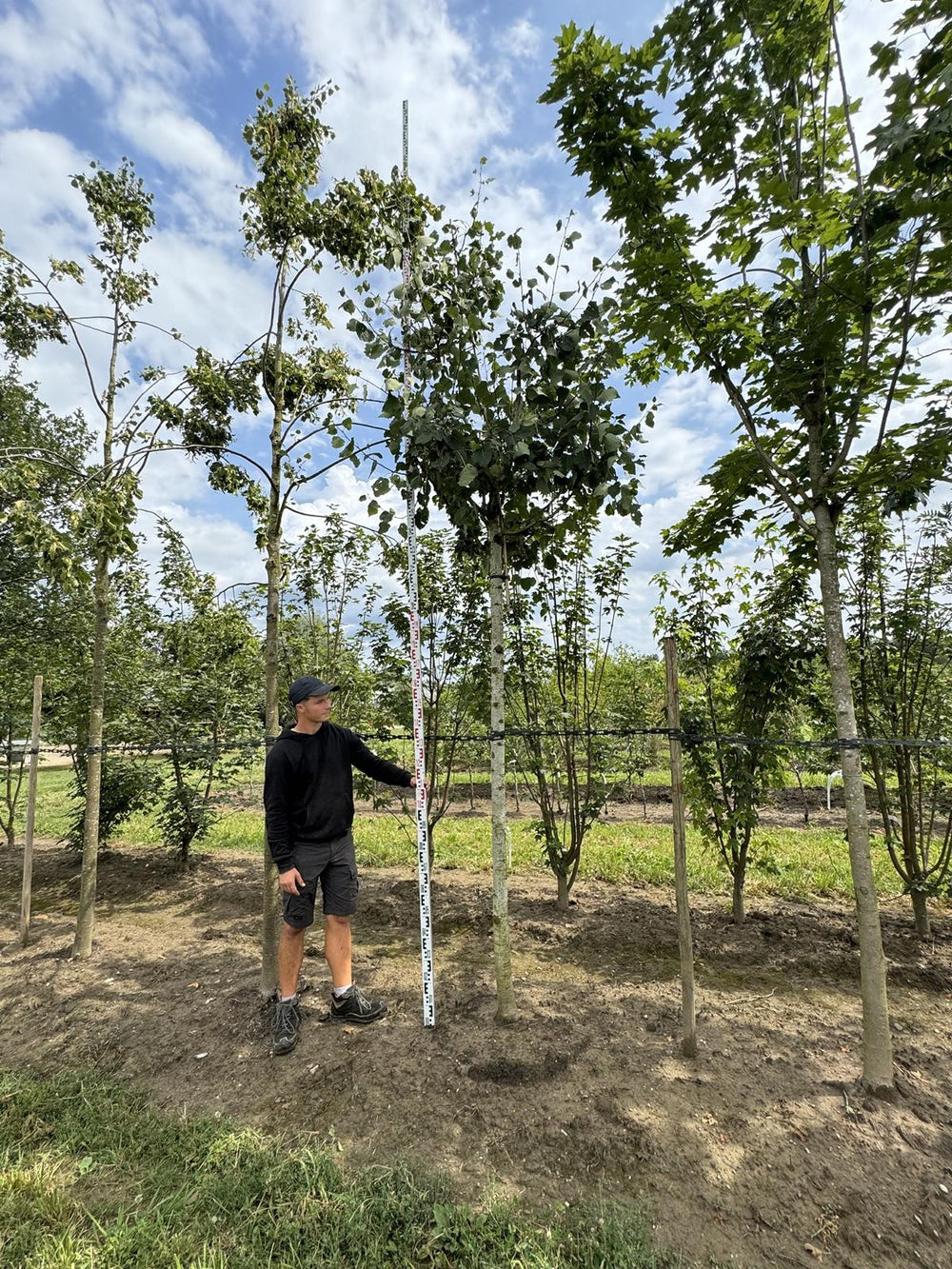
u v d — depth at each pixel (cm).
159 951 452
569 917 493
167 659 756
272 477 395
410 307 311
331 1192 221
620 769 535
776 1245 197
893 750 454
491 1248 199
